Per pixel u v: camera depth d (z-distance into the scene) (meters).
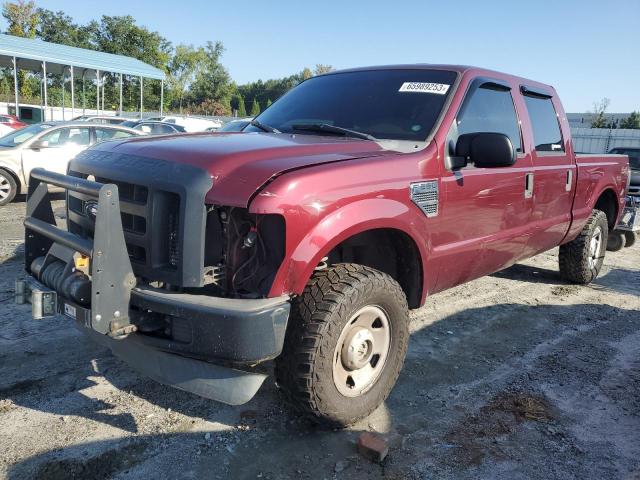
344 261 3.65
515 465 3.01
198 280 2.74
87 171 3.22
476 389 3.84
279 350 2.74
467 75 4.20
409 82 4.22
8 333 4.37
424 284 3.66
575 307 5.79
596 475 2.96
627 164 6.92
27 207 3.40
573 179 5.52
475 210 4.02
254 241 2.74
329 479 2.82
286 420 3.33
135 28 51.38
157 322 2.89
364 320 3.20
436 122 3.81
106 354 4.09
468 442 3.20
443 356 4.37
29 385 3.60
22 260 6.50
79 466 2.82
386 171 3.26
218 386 2.80
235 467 2.88
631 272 7.60
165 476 2.79
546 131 5.20
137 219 2.93
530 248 5.07
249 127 4.37
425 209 3.52
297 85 4.92
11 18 47.44
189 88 64.06
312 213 2.80
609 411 3.62
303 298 2.96
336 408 3.06
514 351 4.54
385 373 3.38
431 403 3.62
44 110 27.14
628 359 4.48
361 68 4.69
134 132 12.37
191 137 3.45
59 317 4.73
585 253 6.35
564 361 4.38
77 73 30.53
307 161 3.01
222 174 2.80
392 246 3.61
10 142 11.17
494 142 3.57
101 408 3.37
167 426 3.21
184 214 2.71
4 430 3.09
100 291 2.68
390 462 2.98
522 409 3.58
